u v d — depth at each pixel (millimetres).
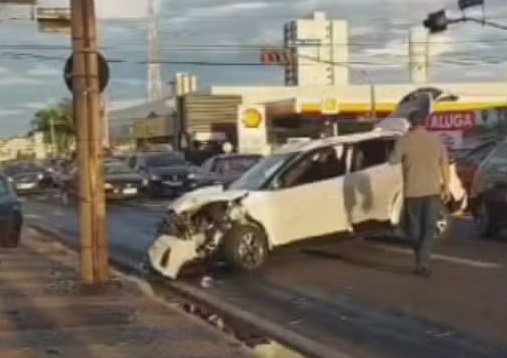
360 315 10375
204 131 65750
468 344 8711
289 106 59156
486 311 10148
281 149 15984
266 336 9516
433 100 19328
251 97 67062
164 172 38719
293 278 13414
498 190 16469
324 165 15258
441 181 12867
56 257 16469
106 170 38156
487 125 39562
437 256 14633
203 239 14125
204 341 8609
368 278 12930
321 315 10508
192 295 12359
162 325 9391
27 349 8273
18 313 10086
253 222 14430
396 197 15688
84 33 11664
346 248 16406
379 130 16734
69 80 12273
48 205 37656
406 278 12688
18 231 18891
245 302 11633
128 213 29375
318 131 59344
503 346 8562
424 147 12703
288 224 14766
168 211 14477
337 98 59438
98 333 8984
